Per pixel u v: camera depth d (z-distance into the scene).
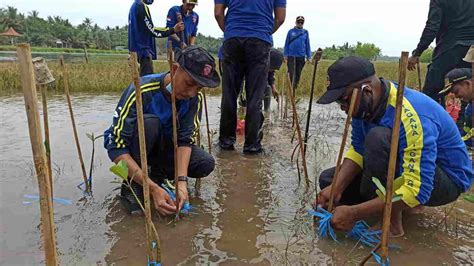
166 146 3.16
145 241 2.50
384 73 16.06
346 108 2.55
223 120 4.64
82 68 14.19
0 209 2.88
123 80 11.69
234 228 2.72
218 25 4.73
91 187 3.34
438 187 2.54
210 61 2.66
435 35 4.75
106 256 2.32
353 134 2.91
